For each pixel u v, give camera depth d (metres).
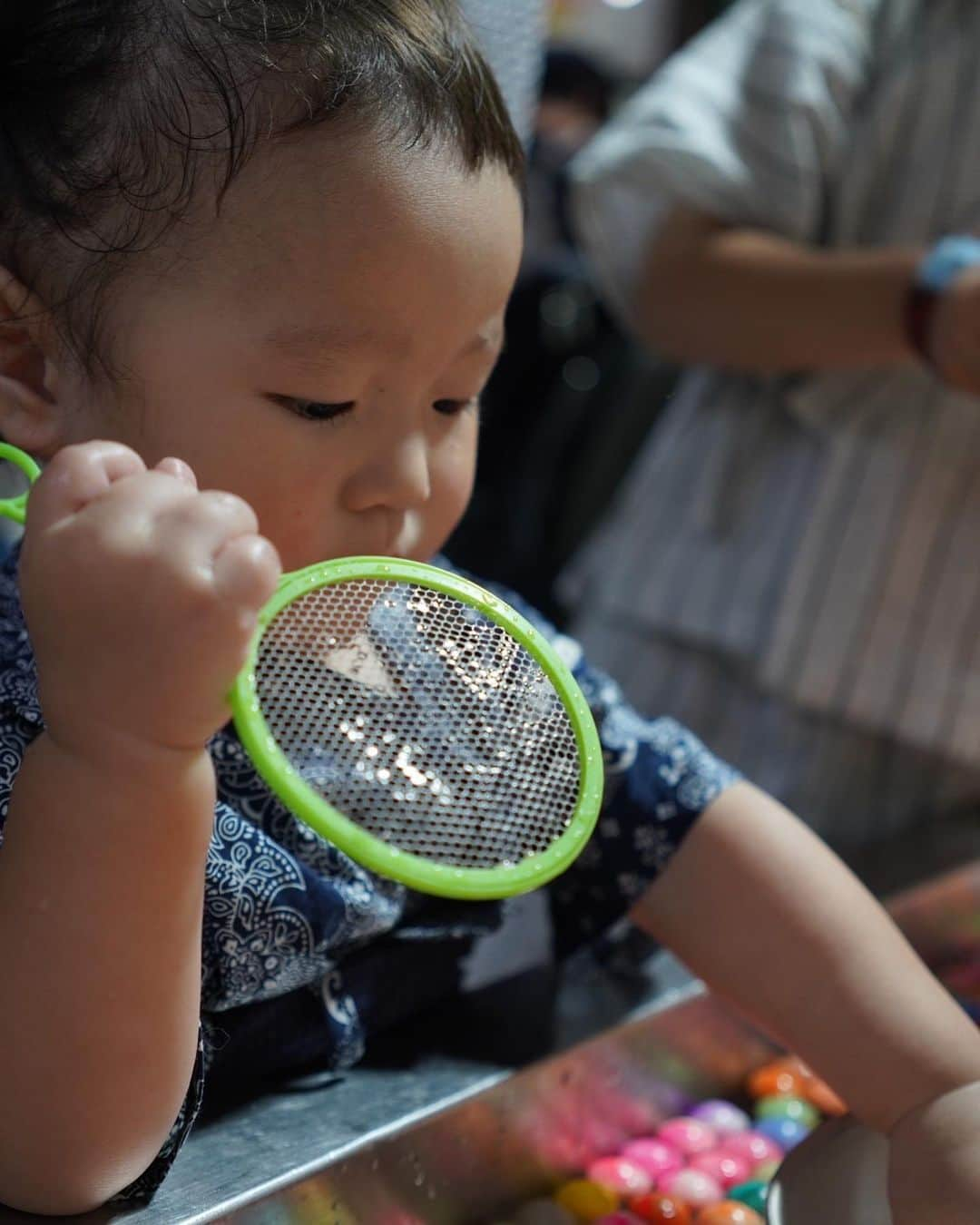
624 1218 0.68
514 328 2.11
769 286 1.07
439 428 0.65
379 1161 0.62
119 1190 0.54
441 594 0.53
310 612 0.51
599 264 1.24
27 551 0.47
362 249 0.58
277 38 0.60
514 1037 0.73
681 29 2.76
